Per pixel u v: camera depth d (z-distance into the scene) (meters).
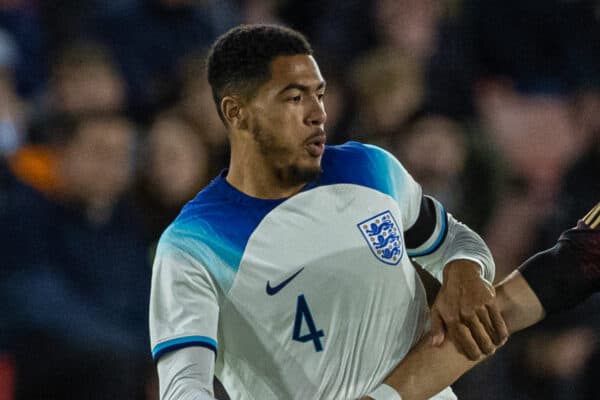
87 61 26.83
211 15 32.47
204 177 24.94
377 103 27.00
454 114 30.92
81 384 22.80
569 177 30.02
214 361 13.47
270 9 34.88
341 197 13.98
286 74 13.66
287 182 13.84
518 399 25.58
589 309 25.78
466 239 14.93
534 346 25.72
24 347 22.75
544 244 27.91
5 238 23.06
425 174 26.20
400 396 13.89
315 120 13.71
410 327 14.32
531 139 31.75
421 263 15.18
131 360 23.17
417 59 31.56
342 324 13.83
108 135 23.66
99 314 23.28
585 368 25.53
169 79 29.55
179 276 13.68
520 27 34.00
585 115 32.84
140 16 31.28
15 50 30.72
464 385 24.77
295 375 13.92
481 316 14.13
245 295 13.77
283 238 13.80
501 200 27.41
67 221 23.55
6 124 26.86
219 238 13.79
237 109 13.92
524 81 33.88
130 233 24.06
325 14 34.03
